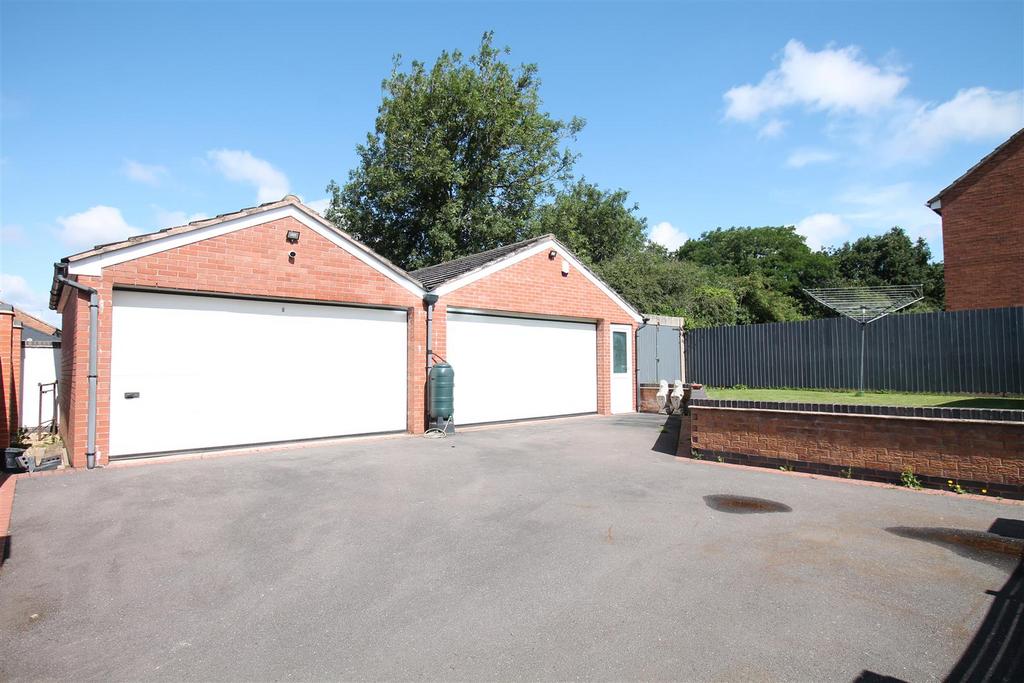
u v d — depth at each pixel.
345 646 3.63
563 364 15.30
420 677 3.27
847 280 48.91
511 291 13.78
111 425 8.67
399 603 4.21
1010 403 11.92
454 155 28.86
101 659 3.51
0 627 3.90
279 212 10.09
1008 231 18.97
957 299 19.89
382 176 28.02
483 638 3.70
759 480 7.73
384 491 7.22
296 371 10.52
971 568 4.61
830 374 17.50
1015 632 3.61
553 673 3.28
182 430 9.29
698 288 27.98
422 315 12.05
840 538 5.35
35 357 16.33
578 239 31.41
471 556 5.09
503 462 9.02
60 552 5.18
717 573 4.61
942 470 7.02
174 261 9.02
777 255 50.00
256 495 6.97
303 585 4.54
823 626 3.73
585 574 4.65
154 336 9.07
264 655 3.54
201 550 5.25
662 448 10.40
